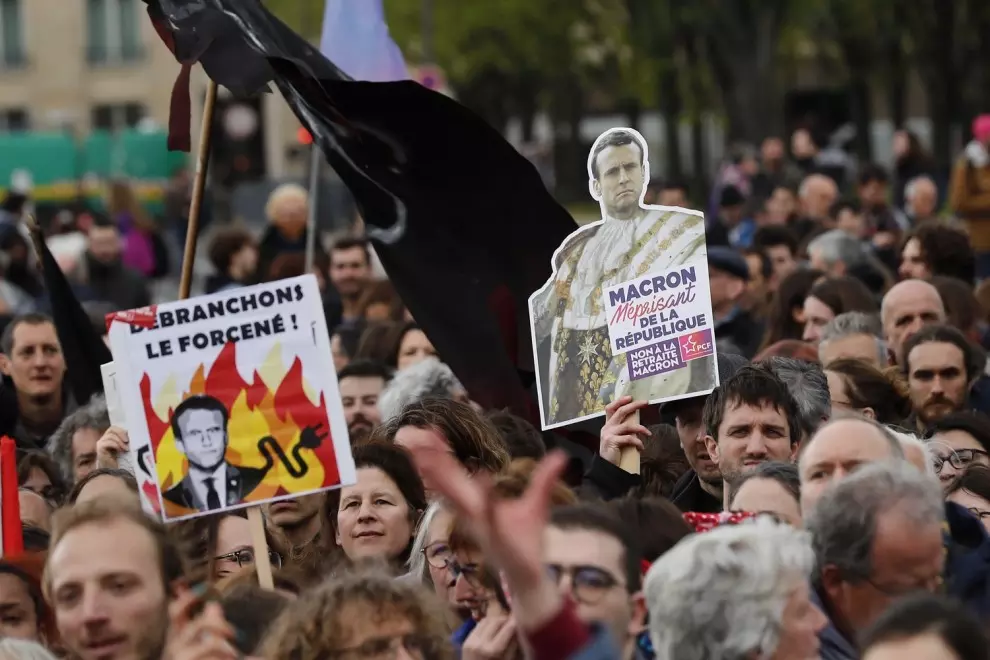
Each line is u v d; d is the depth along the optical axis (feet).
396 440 31.22
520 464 25.68
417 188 38.45
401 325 48.60
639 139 33.65
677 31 186.80
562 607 17.97
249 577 28.09
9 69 293.43
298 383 27.66
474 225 38.52
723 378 33.27
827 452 24.26
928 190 81.66
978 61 174.19
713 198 109.81
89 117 292.20
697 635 19.98
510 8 226.38
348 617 21.44
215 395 27.61
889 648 18.56
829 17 176.55
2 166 188.03
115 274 77.77
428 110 38.06
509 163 38.34
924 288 44.06
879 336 44.78
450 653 21.74
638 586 22.03
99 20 291.79
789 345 42.96
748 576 20.02
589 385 33.91
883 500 22.02
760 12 175.42
